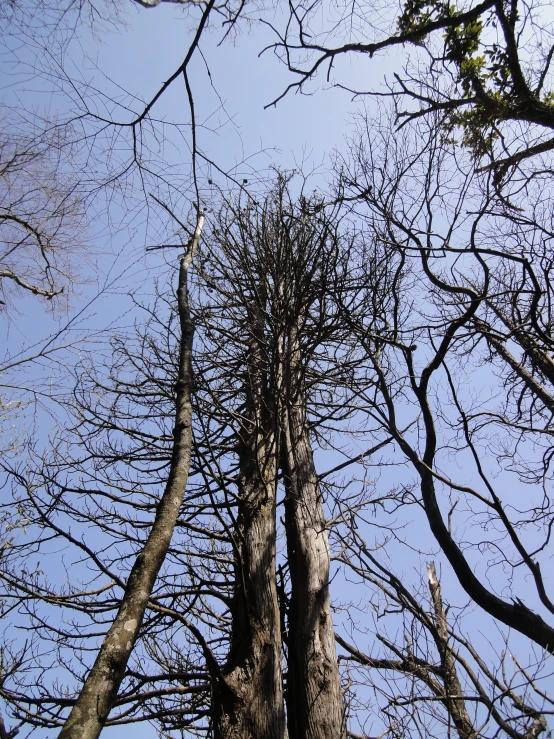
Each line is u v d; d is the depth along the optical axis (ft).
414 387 20.07
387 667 20.02
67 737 7.41
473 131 20.54
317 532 20.65
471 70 20.48
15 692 16.28
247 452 22.04
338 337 26.03
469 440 18.67
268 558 18.80
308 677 17.31
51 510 17.97
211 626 22.25
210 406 23.48
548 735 13.91
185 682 20.24
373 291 23.70
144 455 22.40
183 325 17.44
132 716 17.06
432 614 20.20
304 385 24.85
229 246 25.27
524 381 23.86
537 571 17.16
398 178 20.92
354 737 18.37
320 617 18.62
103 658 8.61
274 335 23.34
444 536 18.60
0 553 16.02
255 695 15.61
